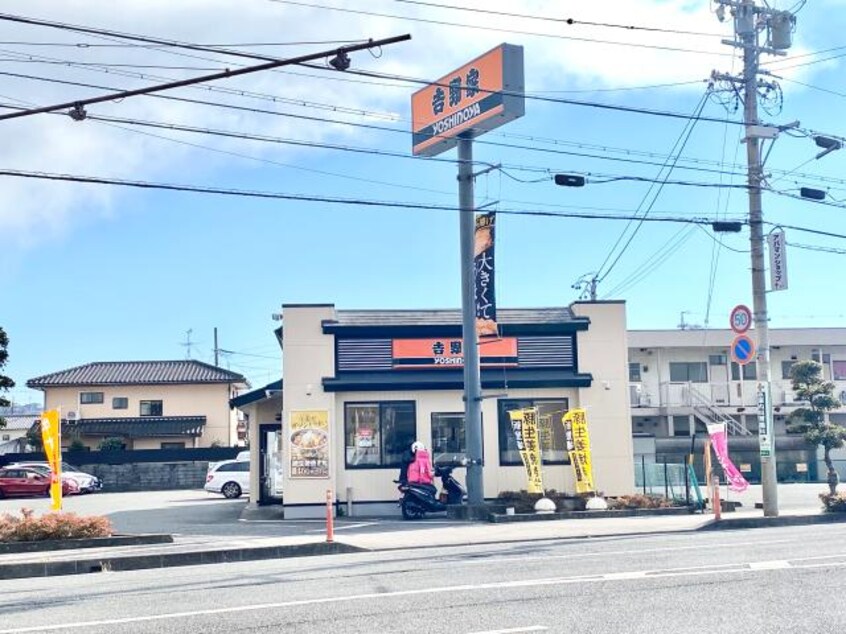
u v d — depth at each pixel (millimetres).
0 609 11086
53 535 18406
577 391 26984
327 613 9992
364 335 26359
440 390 26469
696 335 47188
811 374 30141
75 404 56219
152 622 9719
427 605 10344
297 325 26297
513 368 26828
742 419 46875
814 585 11281
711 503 25688
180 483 48031
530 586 11547
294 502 25547
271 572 14047
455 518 24250
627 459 26688
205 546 17719
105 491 47062
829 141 23906
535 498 24578
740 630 8797
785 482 44000
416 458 25031
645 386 47375
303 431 25812
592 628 8961
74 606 11023
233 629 9242
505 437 26594
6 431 69438
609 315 27375
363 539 18953
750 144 23625
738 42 23656
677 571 12648
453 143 26688
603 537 19016
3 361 38344
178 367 58812
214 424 56438
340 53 13375
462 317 25703
